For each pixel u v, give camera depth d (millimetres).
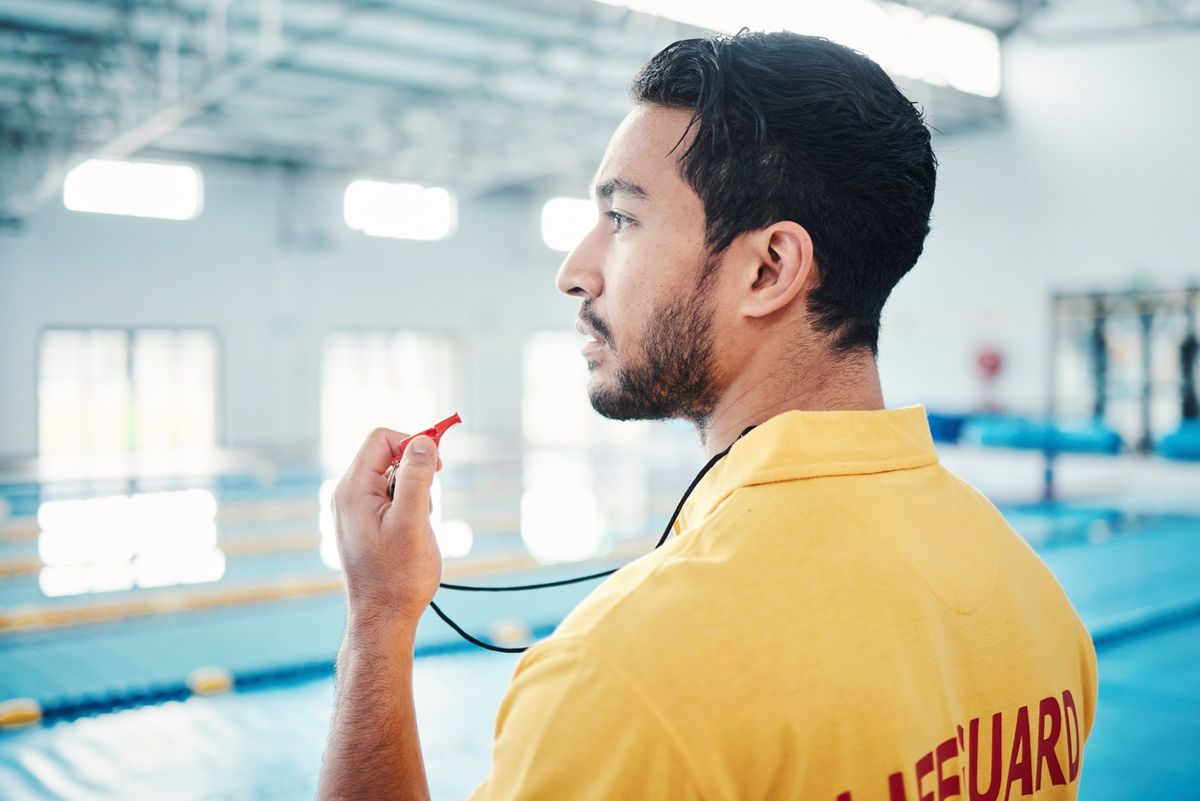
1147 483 11070
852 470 644
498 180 14844
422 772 758
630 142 705
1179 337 12258
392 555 759
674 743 518
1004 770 655
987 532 708
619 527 8422
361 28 9336
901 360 14672
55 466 11891
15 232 12008
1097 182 12906
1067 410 13172
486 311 15859
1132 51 12531
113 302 12641
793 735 535
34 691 4008
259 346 13742
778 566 578
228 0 7996
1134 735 3330
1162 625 4941
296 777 3160
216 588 6086
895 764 558
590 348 745
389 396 15375
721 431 713
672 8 8984
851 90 669
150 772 3201
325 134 12656
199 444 13602
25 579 6359
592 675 536
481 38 9742
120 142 10586
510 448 14820
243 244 13578
